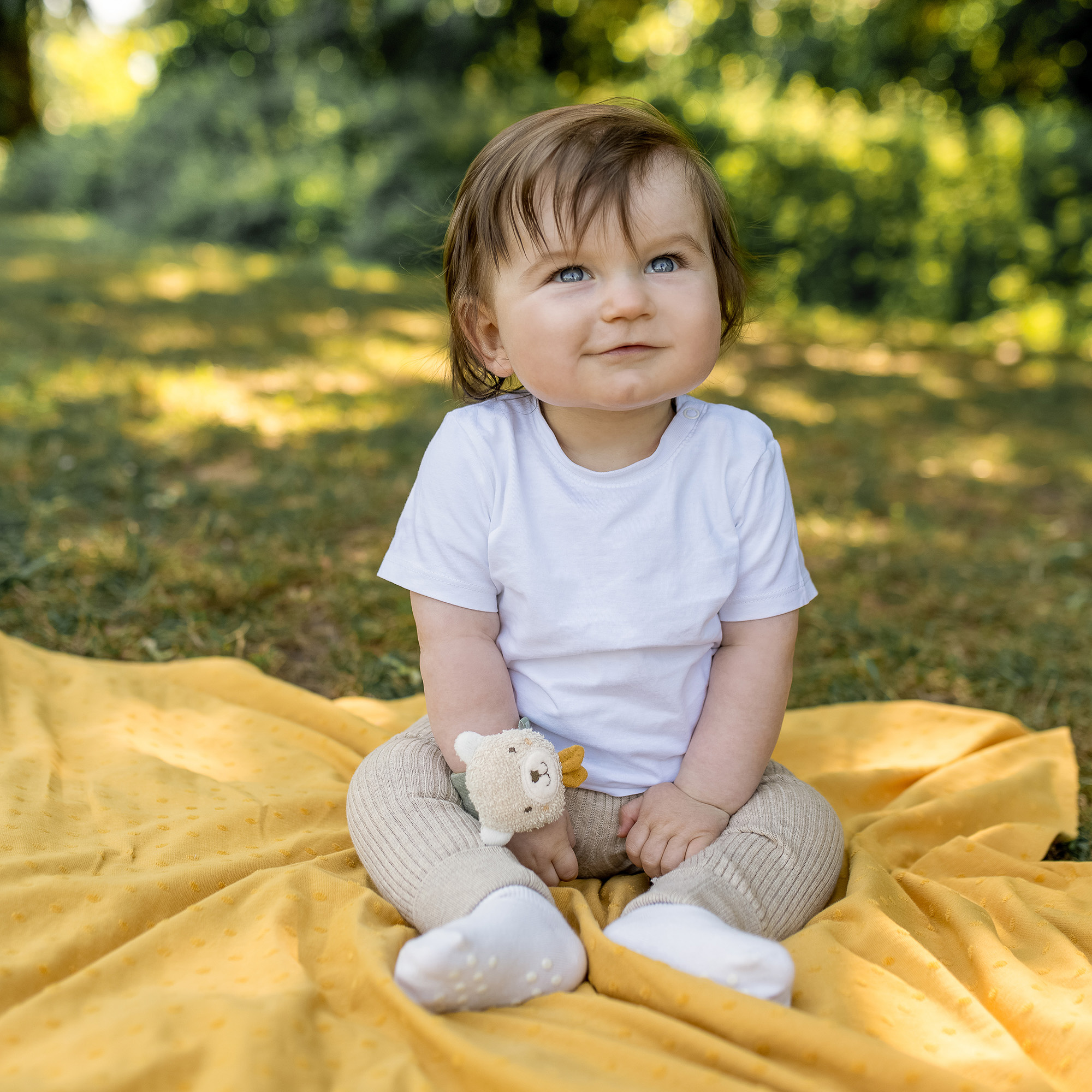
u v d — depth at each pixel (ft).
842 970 4.38
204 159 44.06
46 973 4.13
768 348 26.45
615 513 4.95
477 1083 3.62
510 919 4.10
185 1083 3.47
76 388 14.85
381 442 13.83
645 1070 3.62
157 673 7.44
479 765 4.58
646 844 4.90
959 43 46.55
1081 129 34.35
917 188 35.27
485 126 39.93
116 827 5.41
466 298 5.07
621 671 4.95
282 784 6.17
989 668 8.68
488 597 5.09
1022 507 13.89
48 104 86.99
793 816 4.96
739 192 35.65
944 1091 3.62
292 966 4.15
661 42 55.83
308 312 25.04
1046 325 33.09
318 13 48.39
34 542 9.48
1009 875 5.56
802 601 5.20
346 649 8.43
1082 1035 4.05
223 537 10.35
